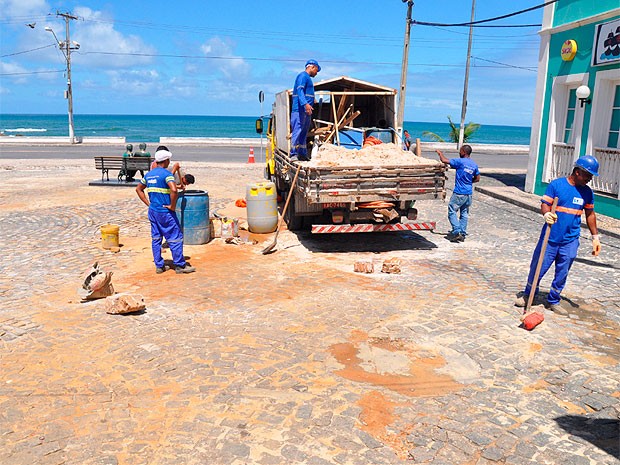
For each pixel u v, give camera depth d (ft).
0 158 91.45
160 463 11.00
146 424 12.36
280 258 27.99
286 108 34.58
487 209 44.73
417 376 14.97
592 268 26.58
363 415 12.88
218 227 32.40
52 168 74.13
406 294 22.00
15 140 137.59
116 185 55.21
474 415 12.96
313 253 29.19
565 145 45.57
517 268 26.32
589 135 41.91
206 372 14.93
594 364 15.84
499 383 14.64
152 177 24.04
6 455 11.20
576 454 11.44
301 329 18.17
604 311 20.39
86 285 21.08
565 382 14.71
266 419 12.61
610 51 39.17
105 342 16.96
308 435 12.01
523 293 21.86
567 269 19.84
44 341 16.99
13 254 28.04
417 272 25.48
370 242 32.07
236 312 19.75
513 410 13.21
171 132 338.95
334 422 12.54
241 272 25.21
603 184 40.83
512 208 45.21
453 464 11.09
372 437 11.99
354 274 24.99
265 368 15.24
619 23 38.09
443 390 14.21
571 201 19.30
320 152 30.30
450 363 15.81
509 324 18.85
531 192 50.60
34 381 14.38
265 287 22.84
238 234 32.19
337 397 13.70
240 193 51.47
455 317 19.45
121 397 13.56
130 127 411.34
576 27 43.50
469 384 14.56
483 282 23.89
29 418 12.59
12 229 34.19
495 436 12.07
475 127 130.93
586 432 12.30
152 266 26.25
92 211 40.93
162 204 24.04
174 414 12.78
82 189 53.01
